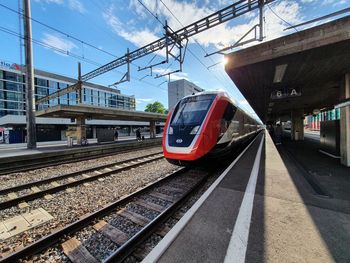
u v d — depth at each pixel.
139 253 2.94
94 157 11.75
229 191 4.36
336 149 8.30
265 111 21.48
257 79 7.61
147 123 45.78
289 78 7.47
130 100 73.75
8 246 3.18
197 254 2.34
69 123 32.03
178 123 6.66
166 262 2.22
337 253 2.32
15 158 9.01
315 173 5.91
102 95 63.41
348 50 4.87
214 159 6.54
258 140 18.28
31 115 12.70
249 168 6.54
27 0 11.93
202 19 9.12
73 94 56.47
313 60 5.56
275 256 2.29
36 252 2.96
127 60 13.51
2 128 29.70
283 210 3.43
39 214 4.26
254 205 3.63
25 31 12.05
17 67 46.22
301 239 2.60
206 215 3.27
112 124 37.88
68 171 8.50
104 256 2.95
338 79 7.63
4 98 43.91
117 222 3.86
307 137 21.23
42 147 15.62
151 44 11.80
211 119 6.32
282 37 5.11
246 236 2.67
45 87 50.88
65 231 3.38
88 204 4.75
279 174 5.76
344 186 4.68
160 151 14.53
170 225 3.71
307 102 14.08
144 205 4.58
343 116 7.00
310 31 4.73
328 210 3.41
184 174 7.24
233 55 5.88
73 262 2.80
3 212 4.38
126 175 7.35
